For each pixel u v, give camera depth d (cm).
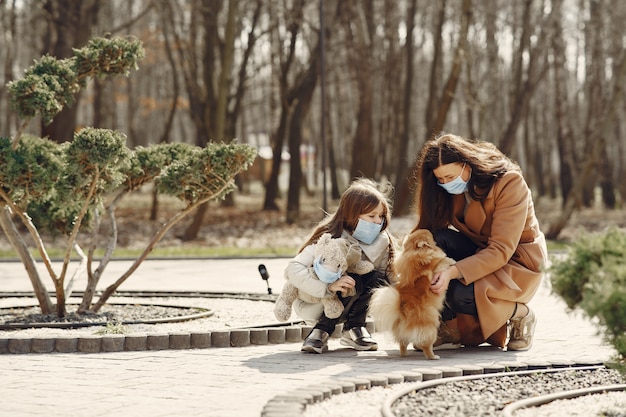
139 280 1458
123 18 4747
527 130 4456
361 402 517
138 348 730
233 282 1420
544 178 5456
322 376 612
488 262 696
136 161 929
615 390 541
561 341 781
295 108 3009
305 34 3628
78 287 1344
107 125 4281
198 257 1936
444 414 475
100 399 541
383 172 3847
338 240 696
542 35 3053
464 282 693
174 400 537
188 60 3103
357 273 718
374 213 708
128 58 909
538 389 549
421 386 546
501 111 4688
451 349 736
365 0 3353
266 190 3538
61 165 845
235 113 3195
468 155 705
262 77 4556
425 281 668
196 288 1324
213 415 498
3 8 3672
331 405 508
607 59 4466
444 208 737
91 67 902
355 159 3138
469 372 608
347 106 4147
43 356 698
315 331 714
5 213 889
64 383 591
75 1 2502
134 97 5138
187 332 749
